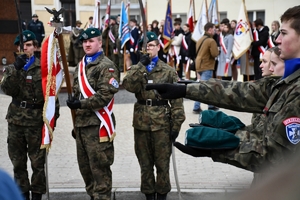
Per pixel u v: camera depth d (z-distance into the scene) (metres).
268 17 20.09
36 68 4.48
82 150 4.36
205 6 12.16
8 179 0.76
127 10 14.61
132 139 7.32
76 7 22.34
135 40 14.86
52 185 5.13
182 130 7.83
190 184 5.08
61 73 4.49
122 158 6.23
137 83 4.37
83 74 4.23
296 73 2.02
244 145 2.07
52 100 4.32
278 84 2.08
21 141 4.53
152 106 4.42
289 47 2.04
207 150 2.14
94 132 4.18
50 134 4.32
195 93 2.21
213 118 2.51
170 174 5.47
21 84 4.44
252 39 11.29
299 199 0.63
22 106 4.47
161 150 4.42
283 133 1.89
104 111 4.20
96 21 14.70
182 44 13.63
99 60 4.25
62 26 4.02
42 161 4.56
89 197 4.91
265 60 3.49
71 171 5.67
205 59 9.31
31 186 4.58
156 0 21.34
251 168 2.04
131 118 8.94
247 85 2.23
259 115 2.71
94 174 4.23
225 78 11.81
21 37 4.43
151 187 4.56
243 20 11.18
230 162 2.11
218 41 12.31
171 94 2.23
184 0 20.92
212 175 5.42
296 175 0.66
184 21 21.17
